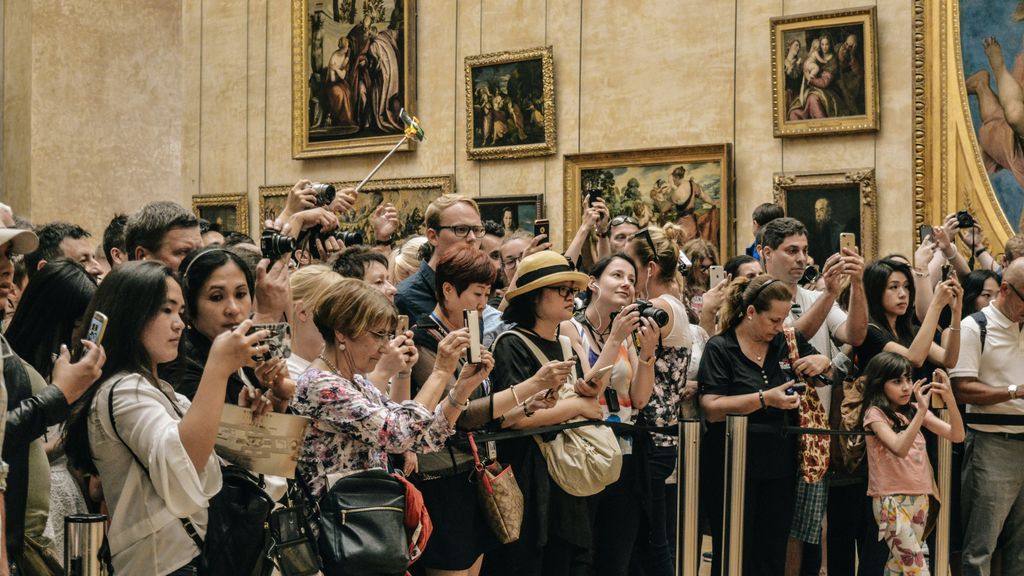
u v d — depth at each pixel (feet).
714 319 25.91
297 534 13.79
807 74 39.63
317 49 51.11
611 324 21.93
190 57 55.62
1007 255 29.73
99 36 51.85
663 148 42.27
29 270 21.77
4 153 51.65
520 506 17.95
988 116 38.09
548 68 44.73
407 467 16.63
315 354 16.83
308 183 21.90
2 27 52.49
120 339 12.62
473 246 21.61
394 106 48.91
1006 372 25.82
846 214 39.22
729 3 41.47
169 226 17.08
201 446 12.02
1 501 11.17
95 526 12.06
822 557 26.66
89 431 12.48
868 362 24.27
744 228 41.11
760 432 21.81
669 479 23.32
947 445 24.66
